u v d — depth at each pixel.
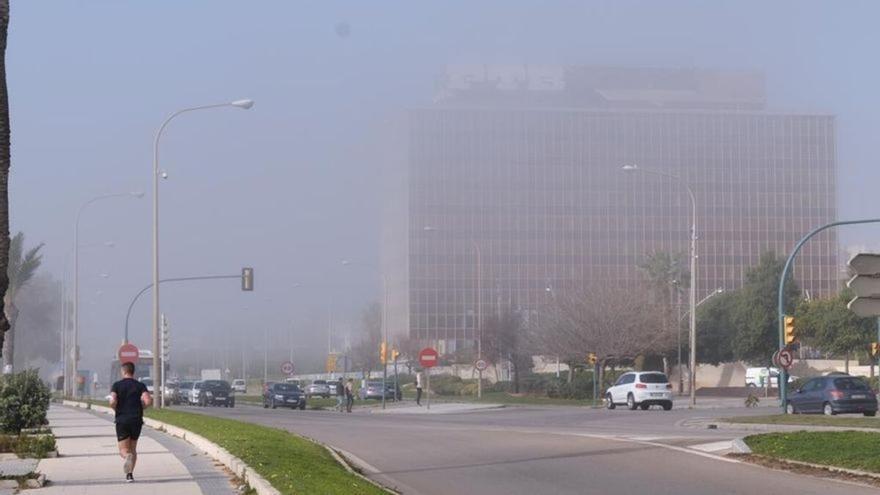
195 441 27.95
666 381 58.62
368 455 27.03
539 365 114.44
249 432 29.42
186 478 19.55
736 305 94.12
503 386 95.50
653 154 142.25
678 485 19.77
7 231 17.28
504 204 140.38
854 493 18.14
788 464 22.56
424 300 137.88
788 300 92.81
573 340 80.81
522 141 141.12
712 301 95.50
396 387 82.25
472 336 137.00
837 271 142.50
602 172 141.62
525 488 19.81
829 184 143.50
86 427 37.50
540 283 139.75
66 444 28.70
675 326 85.69
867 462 21.09
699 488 19.27
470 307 138.38
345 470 21.48
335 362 112.12
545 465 23.75
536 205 141.00
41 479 18.66
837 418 37.78
